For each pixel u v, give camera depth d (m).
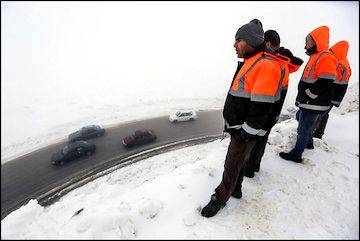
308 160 4.20
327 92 3.52
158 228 2.69
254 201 3.15
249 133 2.32
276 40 3.02
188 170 3.77
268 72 2.19
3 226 2.63
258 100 2.21
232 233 2.64
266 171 3.81
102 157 17.81
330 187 3.57
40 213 2.96
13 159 19.11
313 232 2.76
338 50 4.12
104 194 3.33
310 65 3.57
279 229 2.76
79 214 2.89
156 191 3.29
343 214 3.07
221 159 3.98
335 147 5.01
